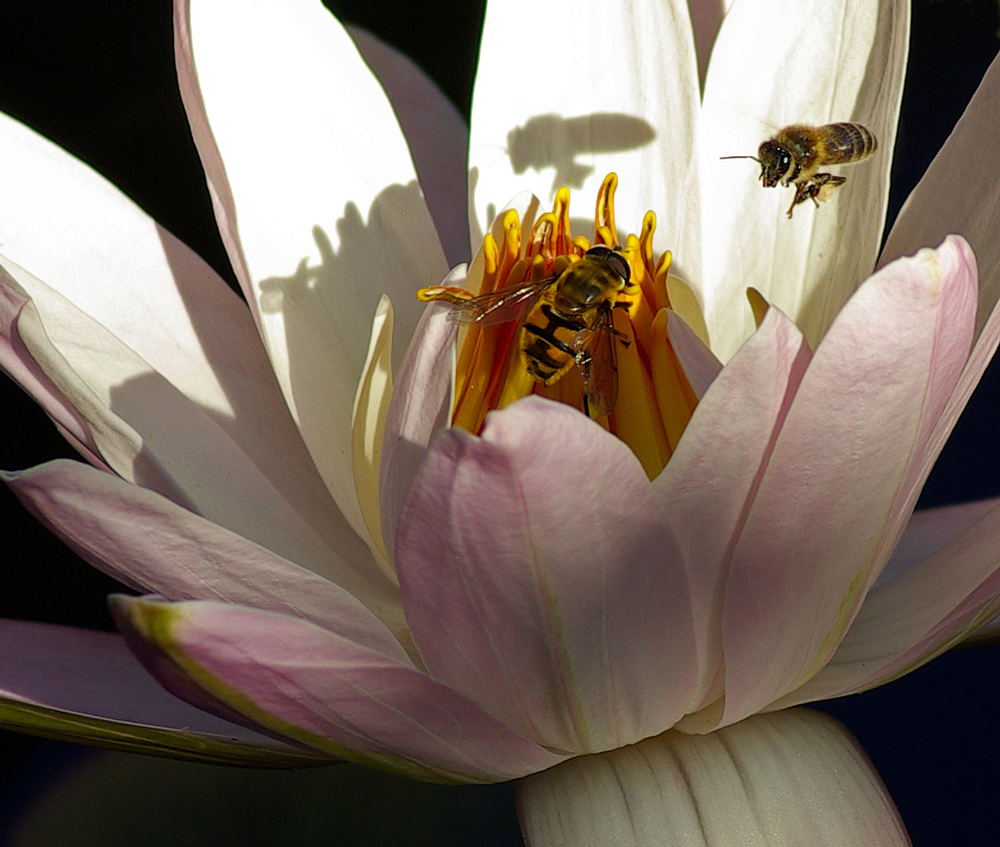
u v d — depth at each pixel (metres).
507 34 0.41
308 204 0.40
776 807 0.37
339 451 0.40
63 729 0.37
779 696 0.37
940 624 0.36
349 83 0.41
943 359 0.35
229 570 0.37
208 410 0.40
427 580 0.36
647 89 0.40
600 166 0.41
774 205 0.40
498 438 0.34
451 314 0.37
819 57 0.40
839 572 0.36
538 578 0.35
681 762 0.37
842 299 0.40
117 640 0.39
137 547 0.36
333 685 0.35
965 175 0.39
